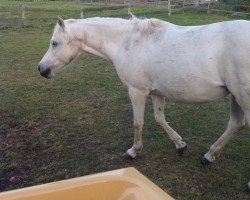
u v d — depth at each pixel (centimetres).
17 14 1880
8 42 1220
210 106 605
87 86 731
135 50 380
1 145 493
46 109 610
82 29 413
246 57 306
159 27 372
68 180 144
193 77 336
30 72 845
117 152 455
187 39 343
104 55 416
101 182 142
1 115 591
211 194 359
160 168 411
